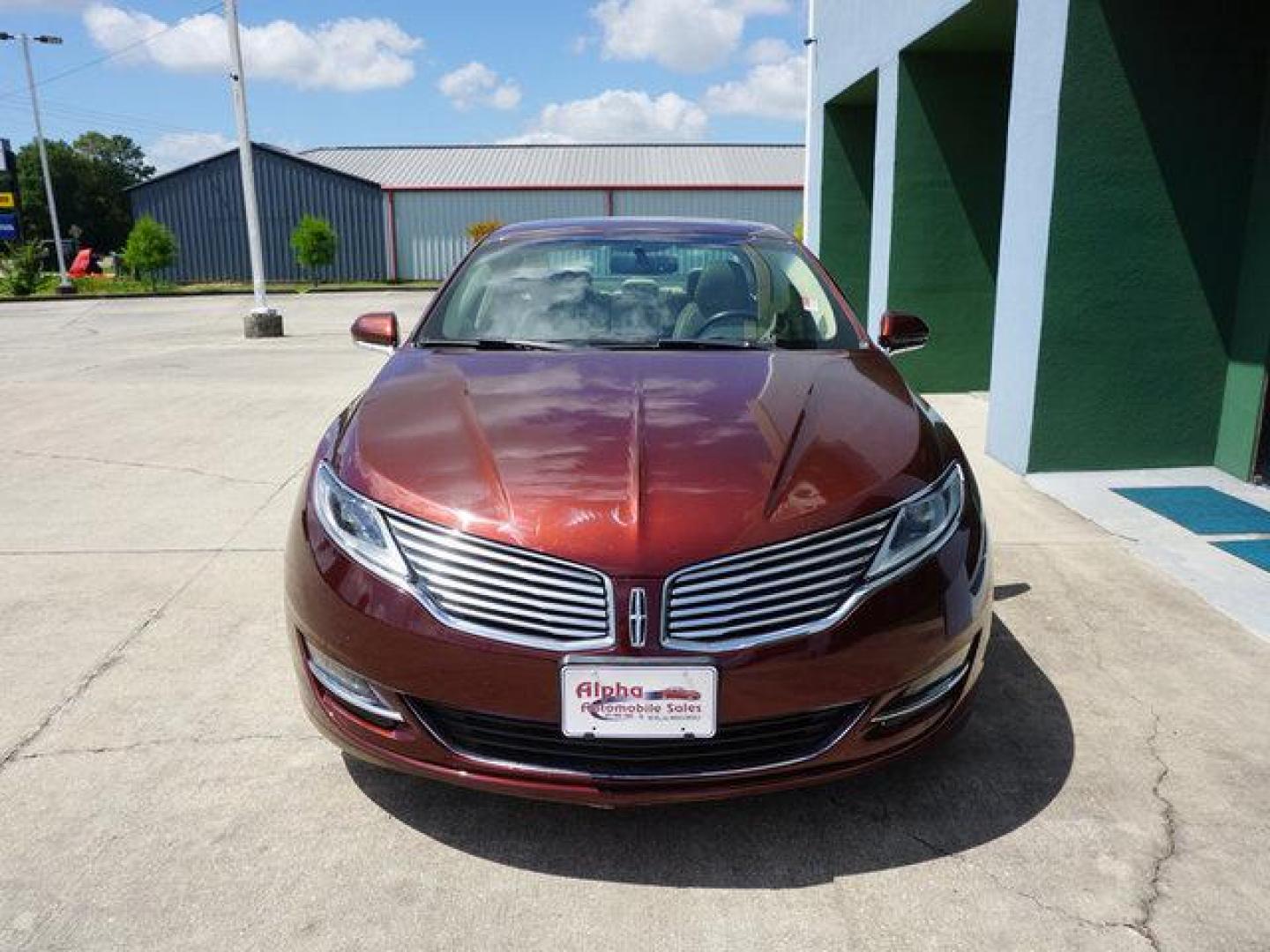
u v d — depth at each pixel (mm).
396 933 2062
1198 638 3381
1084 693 3021
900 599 2217
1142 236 5027
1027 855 2293
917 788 2553
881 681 2191
